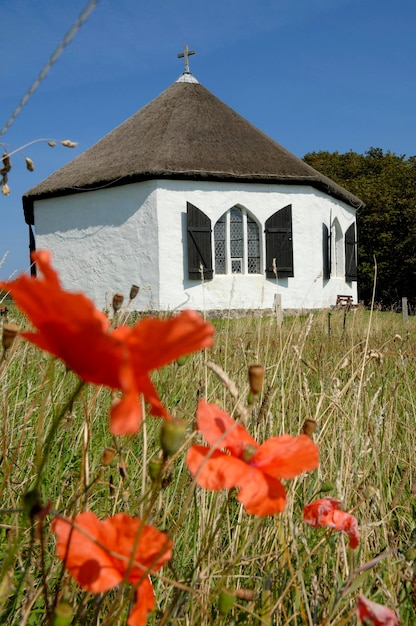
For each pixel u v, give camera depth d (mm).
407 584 1523
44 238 18641
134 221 16797
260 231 17734
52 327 576
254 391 864
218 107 19391
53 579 1438
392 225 31438
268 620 1176
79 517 750
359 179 33281
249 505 761
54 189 17984
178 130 17922
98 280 17500
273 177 17469
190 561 1675
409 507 2031
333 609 1182
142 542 750
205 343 585
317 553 1676
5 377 2404
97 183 17172
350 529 1069
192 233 16578
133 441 2256
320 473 1899
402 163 35906
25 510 711
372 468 2135
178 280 16531
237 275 17281
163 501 1778
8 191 1433
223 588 874
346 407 2391
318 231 18703
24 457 2006
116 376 595
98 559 721
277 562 1527
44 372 2727
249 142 18453
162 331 565
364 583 1474
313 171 19281
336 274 20953
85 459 1165
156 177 16359
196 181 16781
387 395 3004
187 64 20359
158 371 2838
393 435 2691
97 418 2520
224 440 817
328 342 4203
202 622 1223
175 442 740
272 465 805
